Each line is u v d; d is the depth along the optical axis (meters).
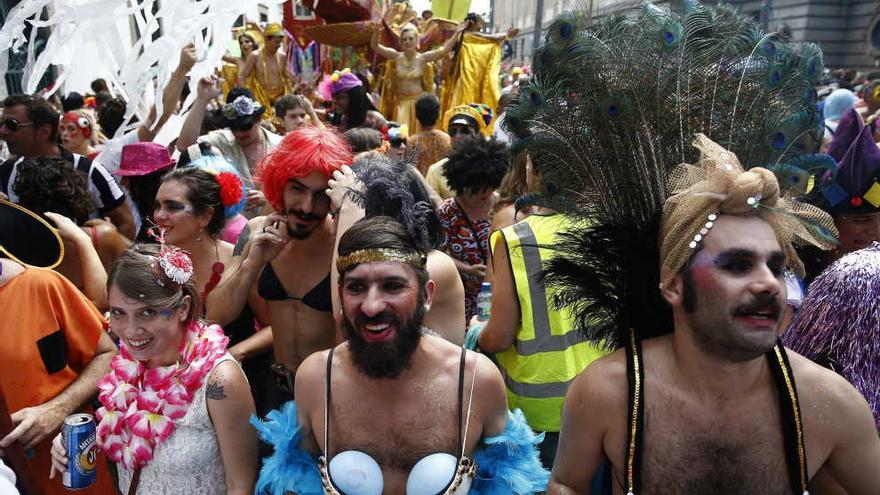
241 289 2.39
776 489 1.30
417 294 1.54
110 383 1.88
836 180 2.28
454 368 1.64
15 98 3.66
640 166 1.49
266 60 9.61
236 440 1.83
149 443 1.78
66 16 4.02
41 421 2.02
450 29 12.15
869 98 7.32
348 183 2.18
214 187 2.73
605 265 1.53
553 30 1.62
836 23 19.44
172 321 1.81
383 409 1.60
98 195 3.71
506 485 1.62
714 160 1.26
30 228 2.22
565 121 1.58
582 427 1.41
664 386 1.34
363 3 11.23
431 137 5.82
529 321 2.20
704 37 1.55
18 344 2.05
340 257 1.56
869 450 1.31
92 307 2.25
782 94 1.53
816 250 2.23
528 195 1.68
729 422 1.30
